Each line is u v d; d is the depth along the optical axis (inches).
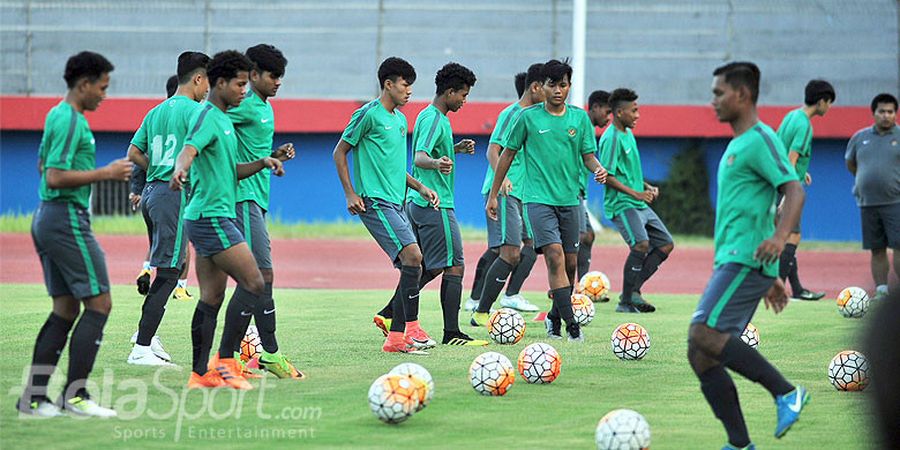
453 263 1304.1
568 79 1305.4
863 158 1721.2
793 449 773.3
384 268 2564.0
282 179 3934.5
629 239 1692.9
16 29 4347.9
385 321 1338.6
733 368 742.5
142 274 1350.9
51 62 4333.2
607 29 4288.9
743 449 742.5
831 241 3651.6
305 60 4345.5
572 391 1003.3
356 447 761.0
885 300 406.9
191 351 1210.0
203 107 944.3
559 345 1314.0
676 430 832.9
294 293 1957.4
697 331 746.8
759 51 4205.2
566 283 1333.7
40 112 3919.8
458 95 1325.0
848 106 3865.7
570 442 780.6
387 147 1227.2
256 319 1047.6
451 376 1078.4
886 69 4141.2
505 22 4375.0
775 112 3895.2
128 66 4320.9
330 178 3937.0
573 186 1334.9
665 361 1191.6
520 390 1007.6
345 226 3555.6
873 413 406.9
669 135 3754.9
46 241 832.3
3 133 3954.2
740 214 758.5
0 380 994.1
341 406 909.8
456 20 4394.7
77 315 874.1
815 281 2385.6
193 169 959.0
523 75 1646.2
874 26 4195.4
